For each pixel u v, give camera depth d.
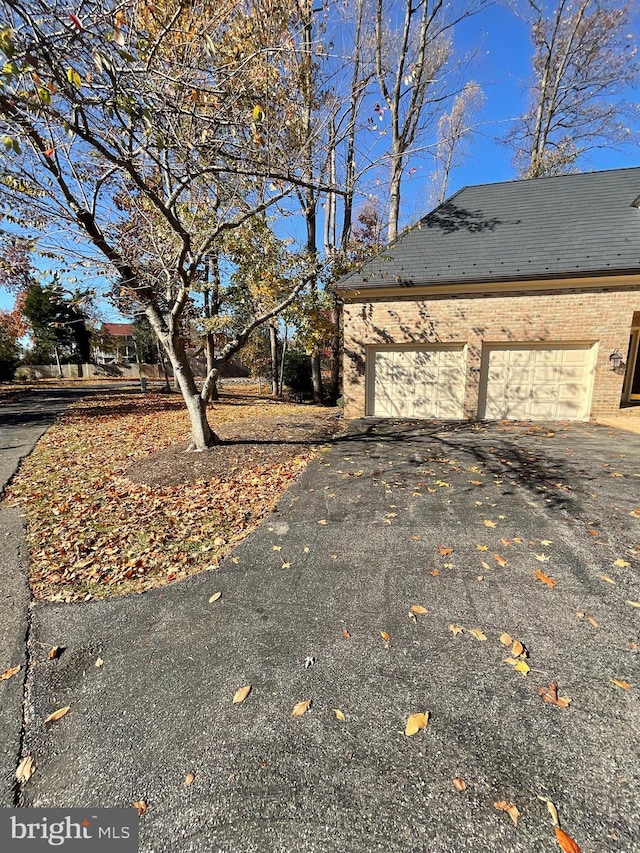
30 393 19.20
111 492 5.76
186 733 2.01
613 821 1.56
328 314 13.02
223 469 6.31
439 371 10.67
